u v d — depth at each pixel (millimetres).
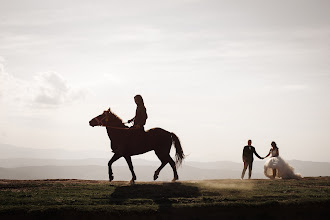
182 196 12727
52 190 13633
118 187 14219
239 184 15312
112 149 15492
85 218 10312
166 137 15688
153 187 14047
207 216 10719
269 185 15219
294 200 11602
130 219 10398
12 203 11305
